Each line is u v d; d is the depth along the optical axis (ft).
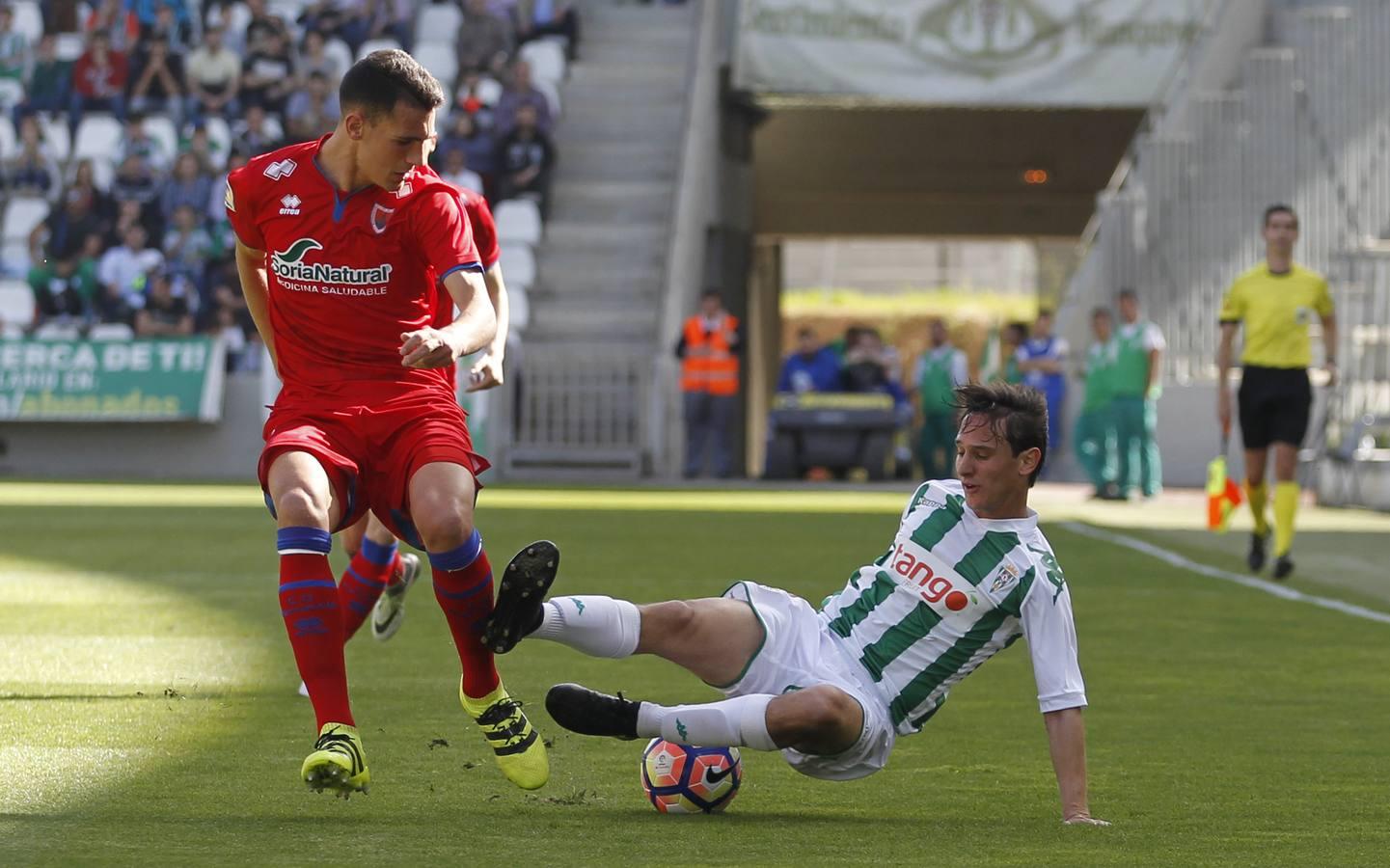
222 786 54.44
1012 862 45.60
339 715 49.62
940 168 368.27
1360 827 51.65
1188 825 51.78
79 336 271.90
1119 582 127.34
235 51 306.35
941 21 303.89
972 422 52.70
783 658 52.31
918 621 52.95
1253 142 289.12
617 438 273.33
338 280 55.01
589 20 331.36
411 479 53.36
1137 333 228.63
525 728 53.31
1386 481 210.59
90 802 51.52
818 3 304.50
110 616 98.43
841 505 203.21
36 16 311.47
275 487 52.47
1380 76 288.10
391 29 305.12
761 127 358.02
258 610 102.12
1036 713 73.31
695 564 130.62
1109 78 302.66
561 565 129.08
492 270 64.34
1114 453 236.22
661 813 52.54
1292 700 77.77
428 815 51.03
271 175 55.36
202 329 273.95
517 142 290.97
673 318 279.28
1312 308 130.21
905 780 58.85
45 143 291.17
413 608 105.81
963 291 583.17
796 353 288.71
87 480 248.73
